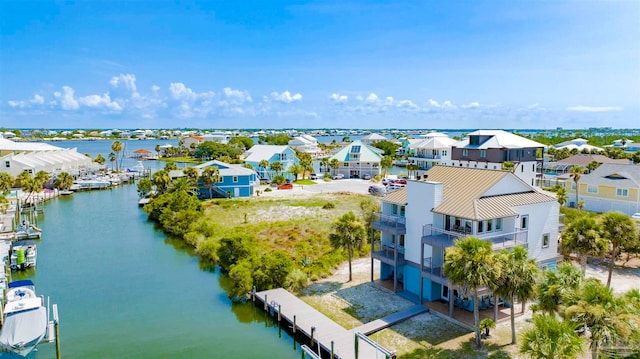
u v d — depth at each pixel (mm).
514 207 34125
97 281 43719
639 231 40562
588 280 25406
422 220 36125
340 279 42156
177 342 31438
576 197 71500
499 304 34344
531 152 91062
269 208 73812
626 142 186500
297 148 195375
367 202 64562
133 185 117625
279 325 33344
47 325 31000
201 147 179125
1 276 38000
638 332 19422
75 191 104688
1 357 28828
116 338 32000
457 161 98188
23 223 64375
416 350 28172
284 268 39312
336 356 27312
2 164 99062
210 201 80625
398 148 194500
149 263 49562
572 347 19375
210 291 41125
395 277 37562
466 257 26250
